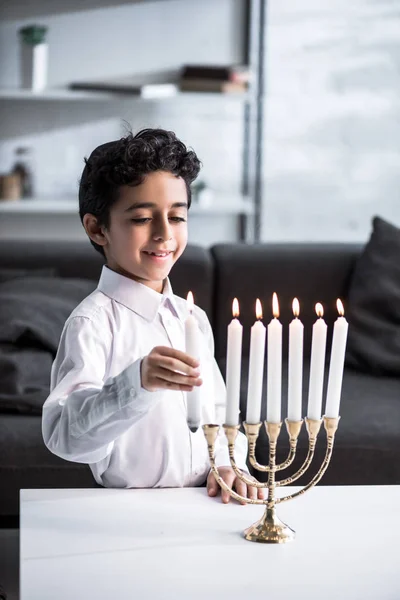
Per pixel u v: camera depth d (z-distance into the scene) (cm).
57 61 446
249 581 108
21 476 197
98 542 119
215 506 132
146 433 140
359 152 476
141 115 456
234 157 468
